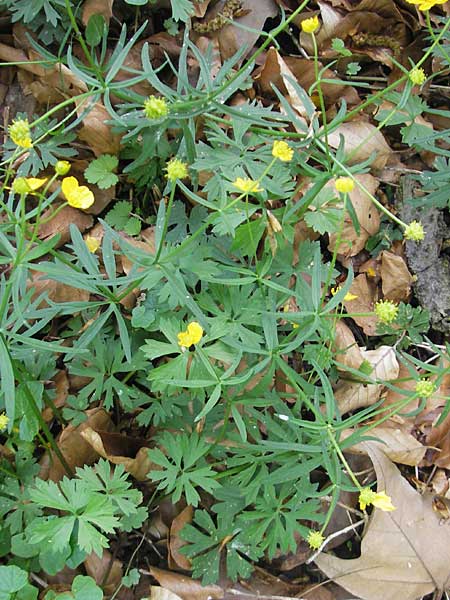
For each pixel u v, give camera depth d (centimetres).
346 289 54
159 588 60
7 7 67
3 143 68
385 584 61
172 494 59
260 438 59
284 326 62
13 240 59
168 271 54
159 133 62
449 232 69
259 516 58
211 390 56
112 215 67
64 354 64
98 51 69
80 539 53
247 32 70
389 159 71
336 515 64
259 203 61
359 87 73
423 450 64
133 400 62
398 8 72
